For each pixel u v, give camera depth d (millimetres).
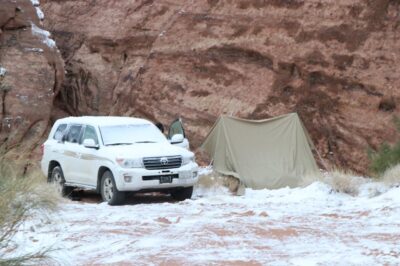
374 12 23719
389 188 18703
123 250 11156
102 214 15070
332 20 24250
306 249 11172
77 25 31688
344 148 23906
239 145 21500
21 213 10914
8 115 25531
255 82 25484
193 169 18219
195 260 10367
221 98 25984
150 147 18234
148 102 27531
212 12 26781
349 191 18969
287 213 15055
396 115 23219
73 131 19672
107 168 17984
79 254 10891
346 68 23906
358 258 10375
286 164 21125
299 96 24641
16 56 26516
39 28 27547
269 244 11609
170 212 15391
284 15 25125
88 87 30266
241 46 25812
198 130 26109
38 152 25156
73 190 20422
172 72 27250
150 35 29094
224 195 19609
